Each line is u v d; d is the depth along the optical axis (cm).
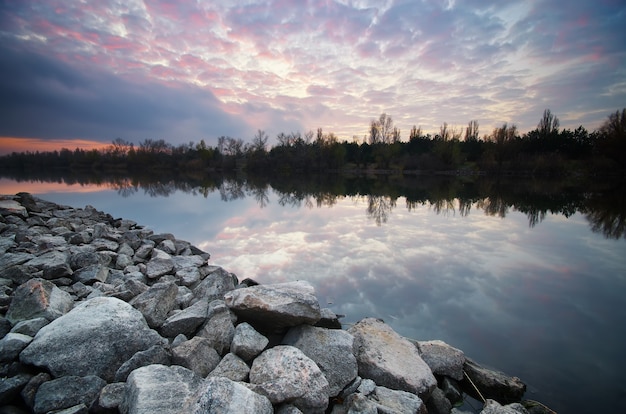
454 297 830
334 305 775
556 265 1094
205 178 6600
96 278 682
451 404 469
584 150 6631
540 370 551
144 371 371
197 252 1055
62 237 932
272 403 369
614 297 840
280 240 1406
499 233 1586
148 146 9519
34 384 362
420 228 1683
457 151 7094
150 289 564
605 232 1625
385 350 517
